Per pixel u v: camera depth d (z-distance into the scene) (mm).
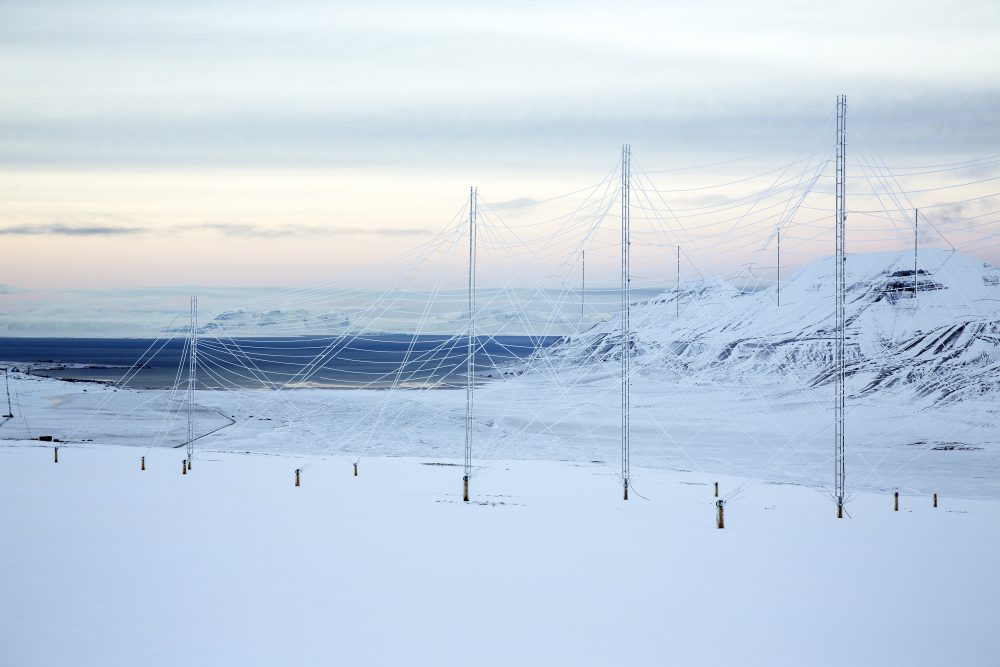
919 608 27375
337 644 22312
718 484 63188
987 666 21797
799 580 31156
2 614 24203
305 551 34188
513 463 74438
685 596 28406
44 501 45938
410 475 64250
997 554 36938
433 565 32250
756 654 22391
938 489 72500
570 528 41750
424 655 21656
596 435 105312
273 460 72750
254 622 24078
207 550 33812
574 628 24406
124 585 27828
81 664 20234
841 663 21844
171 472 62375
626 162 54188
